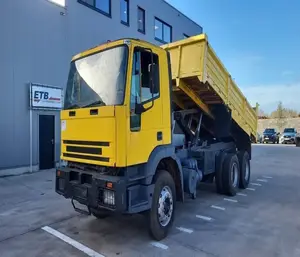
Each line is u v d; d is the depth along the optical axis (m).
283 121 39.78
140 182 3.98
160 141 4.30
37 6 9.98
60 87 10.77
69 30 11.11
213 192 7.28
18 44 9.41
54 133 10.61
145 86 4.02
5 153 9.10
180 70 5.64
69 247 3.97
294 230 4.62
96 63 4.15
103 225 4.82
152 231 4.12
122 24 13.78
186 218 5.20
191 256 3.68
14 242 4.14
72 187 4.13
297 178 9.24
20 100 9.51
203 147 6.96
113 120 3.62
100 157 3.76
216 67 6.09
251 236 4.36
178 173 4.78
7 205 5.98
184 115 6.34
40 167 10.19
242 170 7.62
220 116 7.17
